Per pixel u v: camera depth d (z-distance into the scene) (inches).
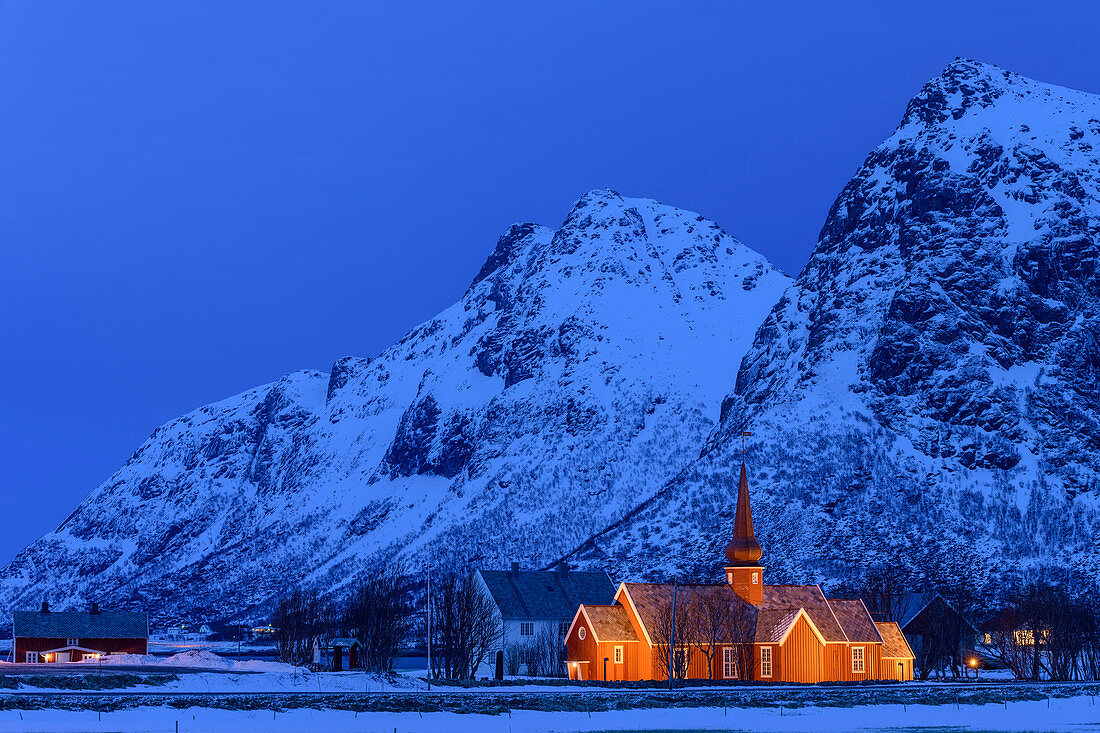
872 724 4409.5
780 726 4284.0
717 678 5846.5
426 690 5073.8
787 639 5836.6
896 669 6181.1
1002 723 4471.0
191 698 4291.3
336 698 4478.3
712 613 5885.8
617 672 5866.1
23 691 4411.9
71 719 3880.4
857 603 6220.5
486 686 5433.1
